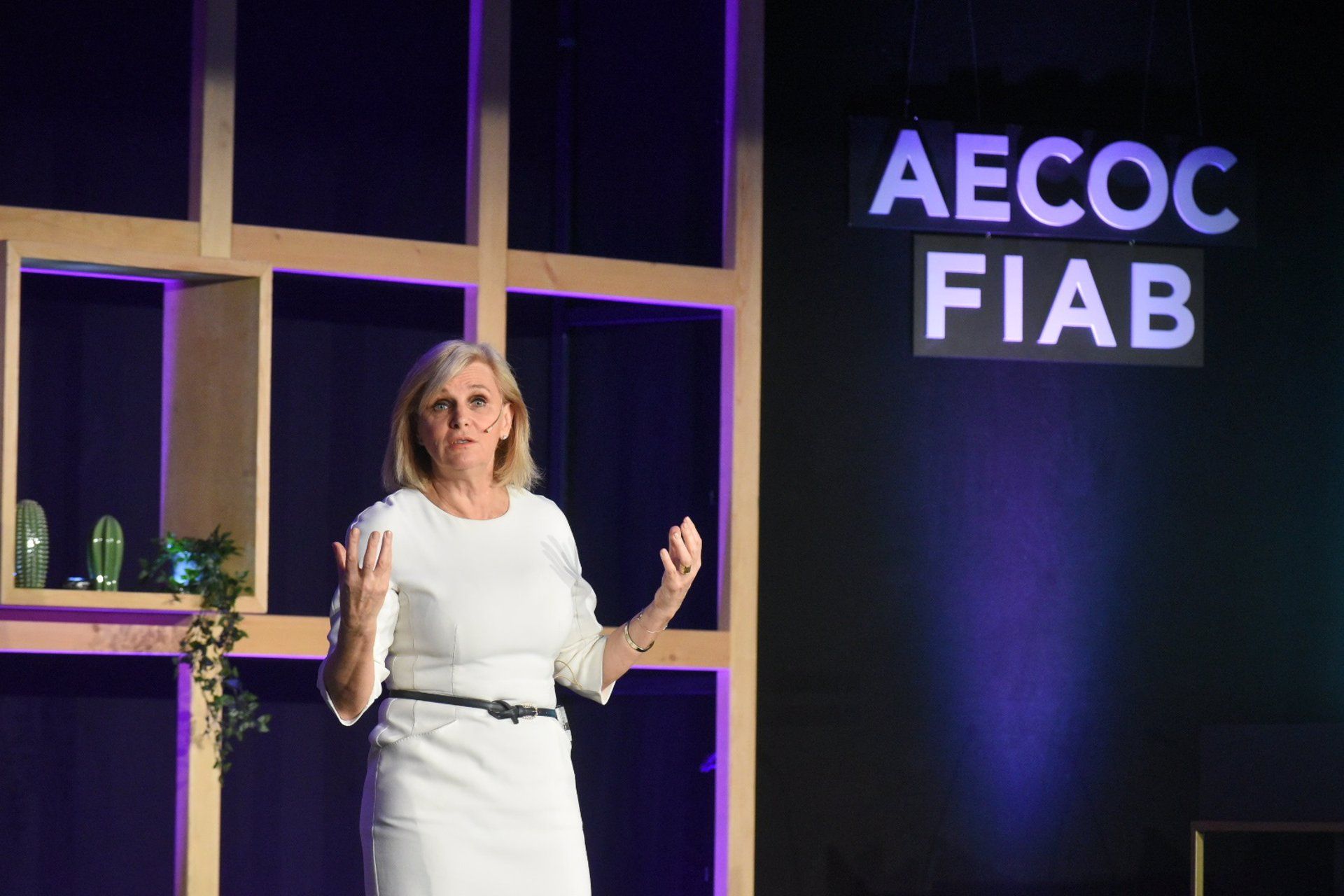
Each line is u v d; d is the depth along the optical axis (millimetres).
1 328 7754
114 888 9320
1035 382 10414
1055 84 10531
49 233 8094
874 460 10125
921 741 10078
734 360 9672
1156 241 10531
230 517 8367
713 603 10164
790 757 9844
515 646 4770
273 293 9742
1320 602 10688
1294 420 10727
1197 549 10562
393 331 10023
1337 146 10812
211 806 8289
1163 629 10477
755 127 9805
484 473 4910
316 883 9742
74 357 9250
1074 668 10336
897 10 10320
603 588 10305
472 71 9289
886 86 10281
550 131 10352
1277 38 10805
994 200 10289
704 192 10273
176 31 9531
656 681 10070
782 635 9898
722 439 9773
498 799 4645
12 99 9148
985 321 10281
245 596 8164
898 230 10203
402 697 4715
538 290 9234
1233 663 10547
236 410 8383
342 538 9859
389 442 4918
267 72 9703
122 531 8523
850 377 10109
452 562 4750
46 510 9141
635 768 10289
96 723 9312
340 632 4324
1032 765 10227
